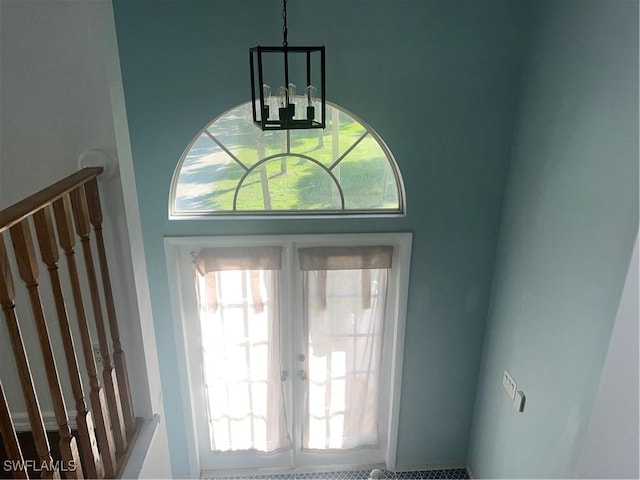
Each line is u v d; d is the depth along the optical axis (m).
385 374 3.41
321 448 3.60
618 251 1.83
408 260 3.02
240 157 2.83
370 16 2.51
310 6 2.47
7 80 1.84
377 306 3.22
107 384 1.99
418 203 2.89
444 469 3.66
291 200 2.94
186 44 2.50
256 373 3.34
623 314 1.82
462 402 3.46
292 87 1.77
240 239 2.91
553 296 2.33
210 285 3.06
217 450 3.55
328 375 3.38
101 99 1.88
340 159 2.88
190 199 2.89
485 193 2.90
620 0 1.81
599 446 2.03
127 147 2.11
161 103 2.60
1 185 1.94
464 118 2.72
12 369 2.28
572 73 2.15
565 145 2.21
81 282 2.16
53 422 2.35
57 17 1.79
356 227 2.93
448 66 2.62
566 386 2.21
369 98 2.65
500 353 2.98
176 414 3.32
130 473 2.00
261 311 3.16
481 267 3.07
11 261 2.11
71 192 1.74
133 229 2.15
